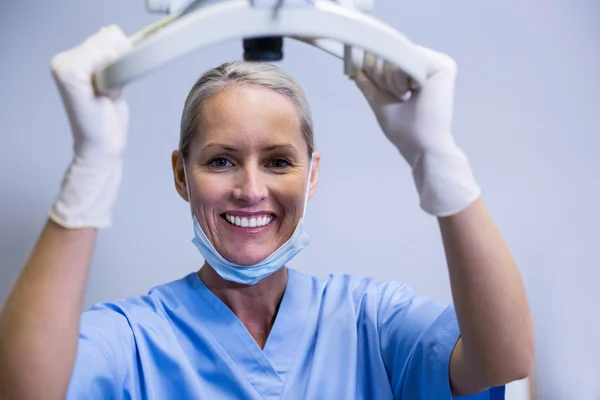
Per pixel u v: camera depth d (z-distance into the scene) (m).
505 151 1.73
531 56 1.73
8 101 1.60
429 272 1.72
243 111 1.10
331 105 1.69
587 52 1.74
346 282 1.29
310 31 0.70
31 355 0.81
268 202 1.13
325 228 1.70
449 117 0.89
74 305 0.84
